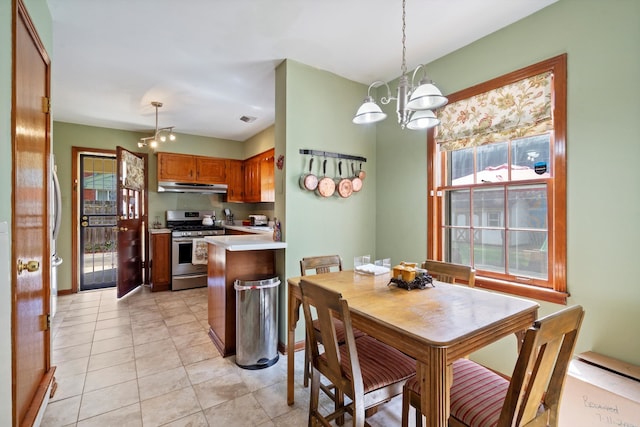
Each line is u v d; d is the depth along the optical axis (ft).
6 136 4.20
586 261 5.90
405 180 9.55
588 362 5.46
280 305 8.84
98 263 15.46
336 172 9.66
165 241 15.03
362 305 4.70
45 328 6.20
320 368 5.18
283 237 8.82
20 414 4.76
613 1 5.55
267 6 6.37
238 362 7.86
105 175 15.57
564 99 6.16
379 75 9.69
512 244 7.25
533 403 3.47
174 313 11.66
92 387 6.81
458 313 4.37
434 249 8.69
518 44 6.88
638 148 5.29
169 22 6.91
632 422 4.36
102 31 7.23
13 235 4.36
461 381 4.41
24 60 4.97
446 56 8.39
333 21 6.91
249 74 9.57
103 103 11.87
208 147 17.28
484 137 7.57
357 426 4.25
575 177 6.05
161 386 6.90
